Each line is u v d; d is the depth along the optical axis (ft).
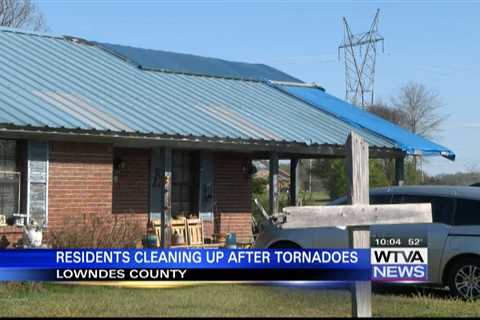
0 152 42.93
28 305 28.63
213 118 52.75
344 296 31.35
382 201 39.22
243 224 61.77
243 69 71.46
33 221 41.06
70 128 41.47
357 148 18.21
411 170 123.85
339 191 114.62
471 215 36.45
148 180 55.57
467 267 35.78
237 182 61.62
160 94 54.90
